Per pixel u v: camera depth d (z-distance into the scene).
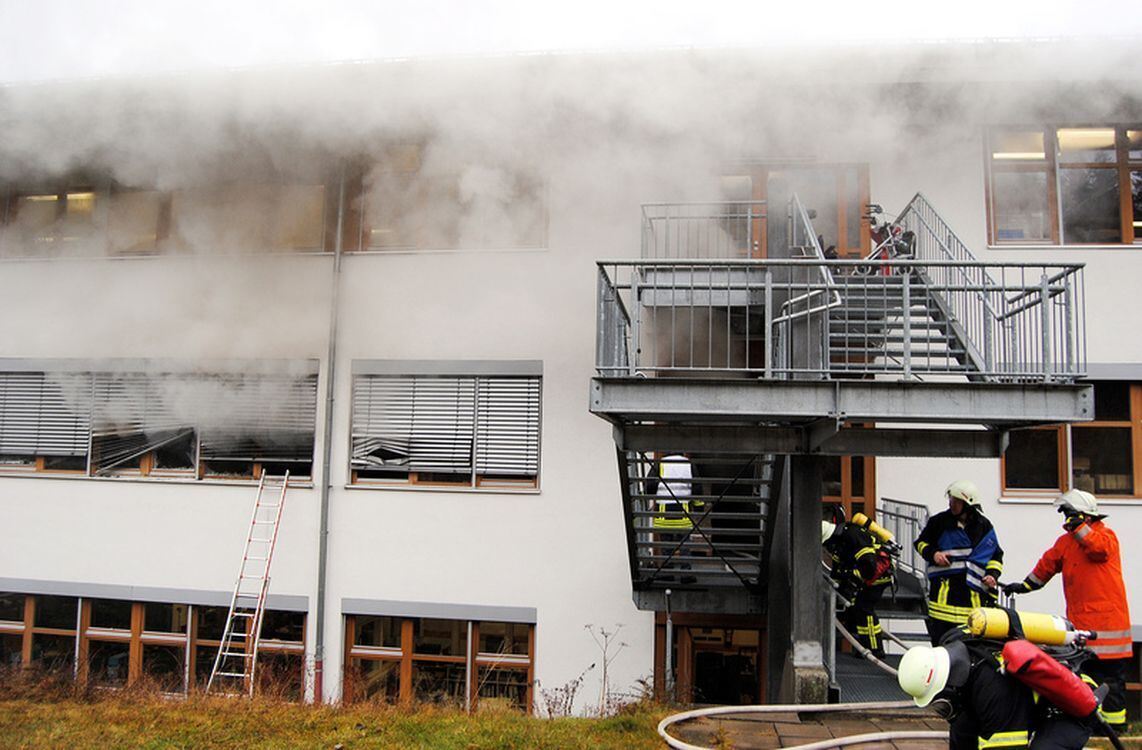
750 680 9.42
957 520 6.34
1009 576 9.20
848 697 6.99
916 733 5.61
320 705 7.51
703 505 9.44
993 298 9.02
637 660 9.55
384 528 10.15
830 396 6.11
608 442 9.88
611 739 6.05
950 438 6.89
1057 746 3.70
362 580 10.11
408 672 10.02
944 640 4.13
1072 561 5.72
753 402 6.14
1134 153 9.54
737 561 8.58
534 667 9.73
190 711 7.17
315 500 10.31
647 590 8.64
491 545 9.94
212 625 10.55
